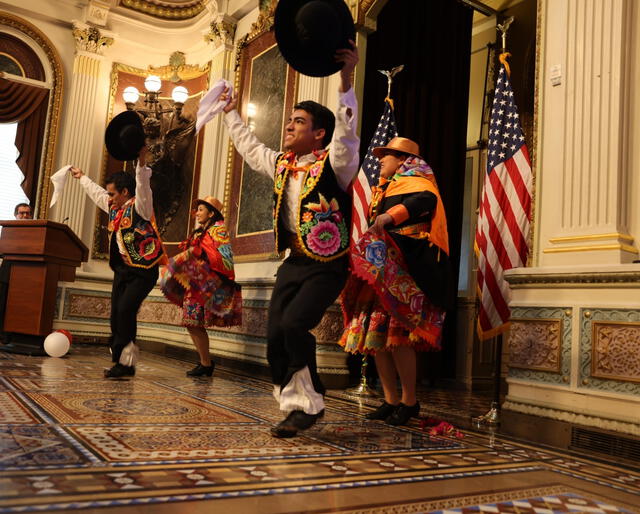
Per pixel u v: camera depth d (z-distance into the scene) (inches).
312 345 98.6
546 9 140.4
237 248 261.0
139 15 324.5
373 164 198.5
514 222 140.1
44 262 206.8
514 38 273.1
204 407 126.0
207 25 311.9
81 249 216.8
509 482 80.7
